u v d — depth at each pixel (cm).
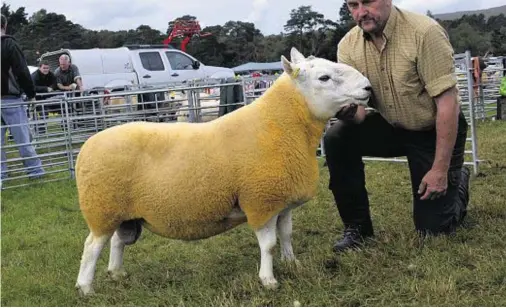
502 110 1238
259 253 463
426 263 390
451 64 394
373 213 561
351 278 376
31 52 3488
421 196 434
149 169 363
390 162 841
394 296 350
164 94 1391
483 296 338
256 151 359
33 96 879
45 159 1030
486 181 664
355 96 367
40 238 557
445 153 404
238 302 358
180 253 476
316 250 447
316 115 374
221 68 2030
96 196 366
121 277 415
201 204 362
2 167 891
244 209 370
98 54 1820
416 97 411
